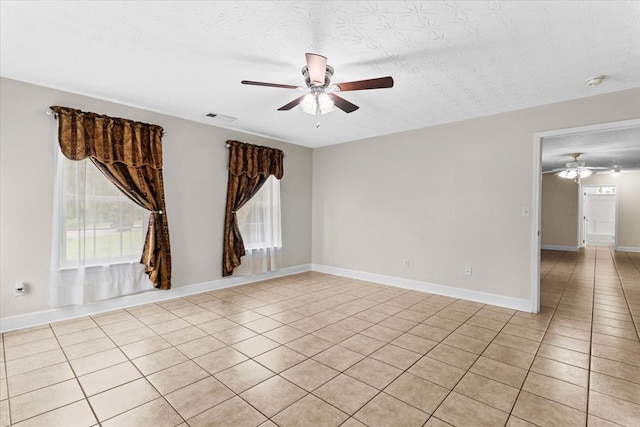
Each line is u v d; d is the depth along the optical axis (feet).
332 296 13.99
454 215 13.85
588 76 9.17
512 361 8.16
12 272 9.86
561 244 29.86
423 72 9.00
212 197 14.75
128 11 6.32
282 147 17.84
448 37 7.18
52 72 9.26
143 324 10.56
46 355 8.38
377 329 10.27
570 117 11.08
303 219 19.22
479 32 6.97
